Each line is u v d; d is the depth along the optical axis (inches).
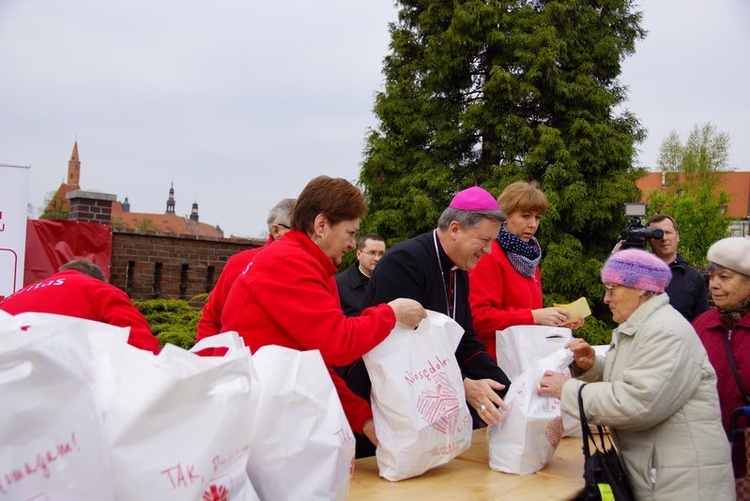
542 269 438.0
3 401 40.8
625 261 85.0
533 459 86.4
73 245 268.8
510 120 470.6
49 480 41.9
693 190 1214.9
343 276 194.7
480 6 486.9
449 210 100.4
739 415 98.2
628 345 83.8
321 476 61.6
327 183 81.9
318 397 64.6
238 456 54.7
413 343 81.1
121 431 47.6
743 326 107.6
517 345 102.0
